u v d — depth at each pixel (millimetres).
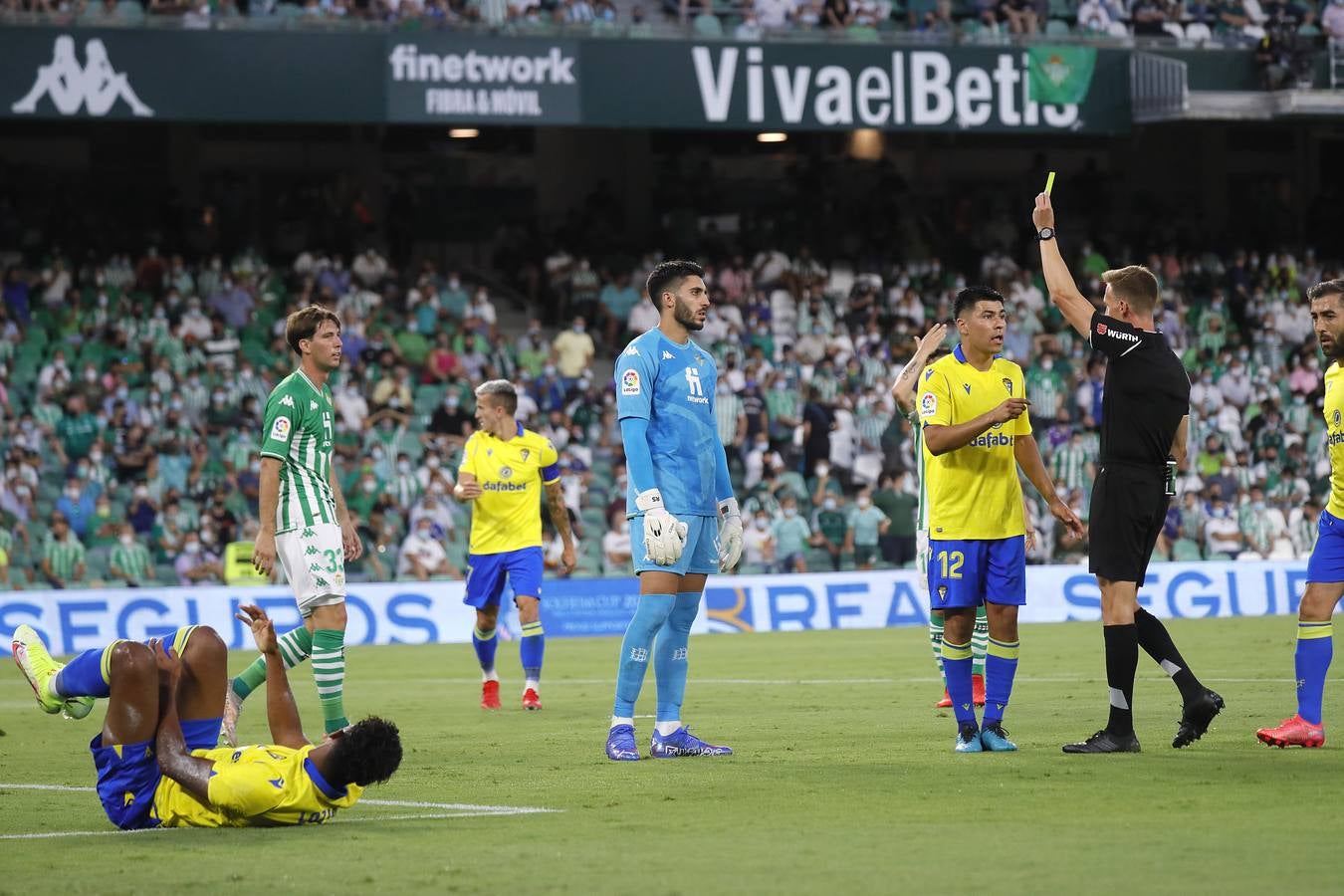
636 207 124000
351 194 114000
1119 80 103562
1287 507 99188
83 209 114750
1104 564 29641
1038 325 110250
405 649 74438
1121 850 19781
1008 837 20844
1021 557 30281
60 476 89188
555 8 105000
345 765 22359
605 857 20000
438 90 95688
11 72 89438
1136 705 39469
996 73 101688
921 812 23062
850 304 108688
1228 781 25578
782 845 20609
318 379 33125
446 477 89500
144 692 22828
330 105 94375
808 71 99812
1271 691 42688
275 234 112562
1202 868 18578
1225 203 132125
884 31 107000
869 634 78250
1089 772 26859
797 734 34844
